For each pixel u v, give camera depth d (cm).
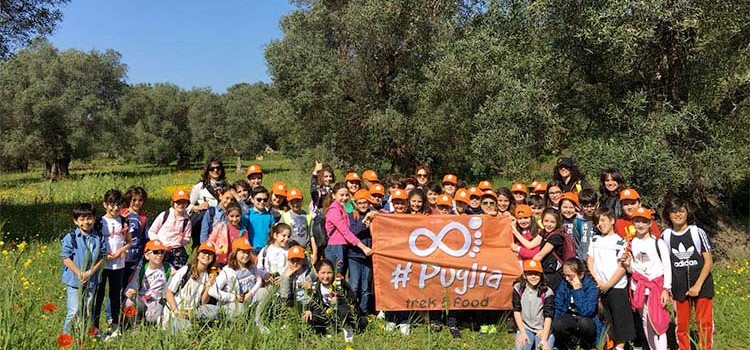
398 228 717
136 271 662
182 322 544
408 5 1956
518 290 626
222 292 625
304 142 2392
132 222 668
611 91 1089
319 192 873
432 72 1825
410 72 2069
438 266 707
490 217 724
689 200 1163
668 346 664
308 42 2180
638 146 970
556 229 664
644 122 971
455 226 720
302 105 2095
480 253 717
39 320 562
